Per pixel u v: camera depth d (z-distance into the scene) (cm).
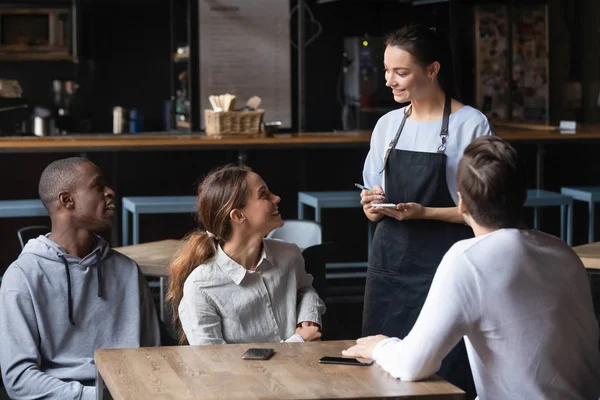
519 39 923
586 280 233
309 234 433
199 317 282
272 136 690
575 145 730
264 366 236
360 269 708
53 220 313
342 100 974
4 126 795
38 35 902
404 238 331
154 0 998
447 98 332
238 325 287
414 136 333
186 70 958
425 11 984
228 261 288
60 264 307
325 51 984
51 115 927
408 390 216
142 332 320
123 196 673
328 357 242
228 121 676
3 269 645
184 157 682
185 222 684
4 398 447
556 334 223
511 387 224
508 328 221
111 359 244
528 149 722
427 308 224
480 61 917
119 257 321
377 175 345
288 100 966
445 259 226
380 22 990
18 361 293
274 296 295
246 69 952
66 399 287
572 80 937
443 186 326
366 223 712
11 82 758
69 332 306
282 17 955
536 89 927
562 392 226
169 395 212
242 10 944
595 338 234
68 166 311
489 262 221
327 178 705
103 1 987
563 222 675
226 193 287
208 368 235
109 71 995
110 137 677
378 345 238
